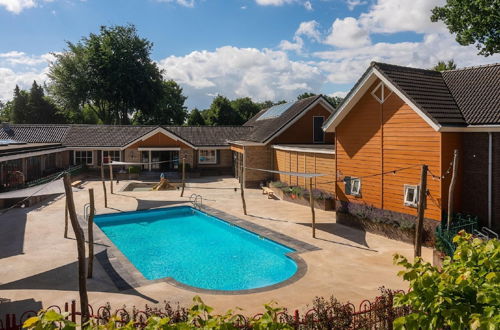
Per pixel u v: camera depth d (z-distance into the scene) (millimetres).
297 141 34062
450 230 14133
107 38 57156
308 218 22125
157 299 11508
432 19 28219
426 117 15438
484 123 15016
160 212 25234
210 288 13547
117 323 8484
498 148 15062
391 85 16859
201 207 25562
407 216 17016
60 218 22078
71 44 57906
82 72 57219
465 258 5262
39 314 4250
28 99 72062
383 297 8430
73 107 58969
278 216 22734
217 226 22766
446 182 15547
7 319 7855
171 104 73500
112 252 16094
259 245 18797
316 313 8492
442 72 19422
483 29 25438
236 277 14570
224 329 4227
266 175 34312
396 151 17375
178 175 40812
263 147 34062
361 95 18922
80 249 9789
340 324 7906
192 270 15422
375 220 18453
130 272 13820
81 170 39750
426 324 4465
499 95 15992
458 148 15914
